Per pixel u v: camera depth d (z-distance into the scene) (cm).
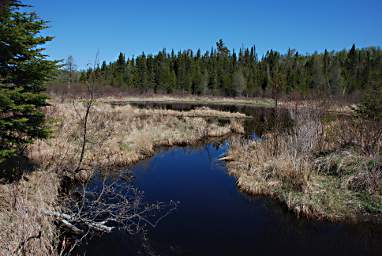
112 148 1136
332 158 895
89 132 1132
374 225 641
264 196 832
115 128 1387
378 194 718
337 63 5144
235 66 6281
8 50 549
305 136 973
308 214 681
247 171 998
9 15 546
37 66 586
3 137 585
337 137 1009
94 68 840
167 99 4953
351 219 660
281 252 562
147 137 1434
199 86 5762
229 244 587
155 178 992
